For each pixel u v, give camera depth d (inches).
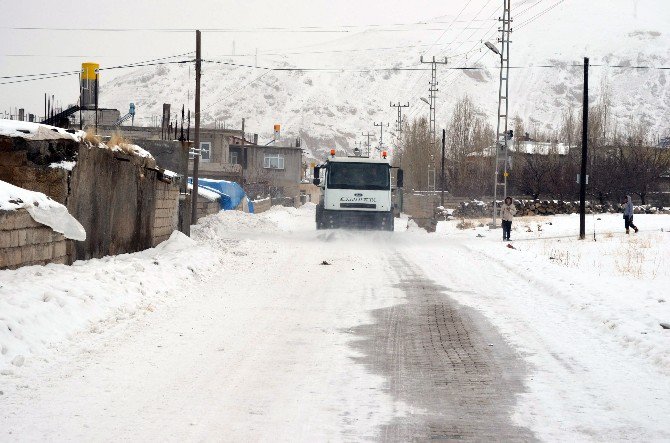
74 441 225.0
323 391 293.3
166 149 1079.6
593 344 396.2
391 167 1306.6
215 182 2030.0
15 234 448.8
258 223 1541.6
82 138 581.3
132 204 730.8
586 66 1341.0
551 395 292.4
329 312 494.6
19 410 253.4
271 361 344.5
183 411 261.0
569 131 3577.8
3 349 315.3
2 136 542.3
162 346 368.5
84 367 317.7
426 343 396.5
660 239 1249.4
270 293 577.9
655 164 2682.1
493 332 430.9
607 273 773.9
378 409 269.7
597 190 2588.6
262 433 238.5
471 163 3213.6
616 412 268.8
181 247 830.5
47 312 374.9
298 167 3850.9
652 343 377.1
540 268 769.6
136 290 505.4
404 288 628.1
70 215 522.3
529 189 2630.4
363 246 1121.4
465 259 925.2
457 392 296.0
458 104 3501.5
